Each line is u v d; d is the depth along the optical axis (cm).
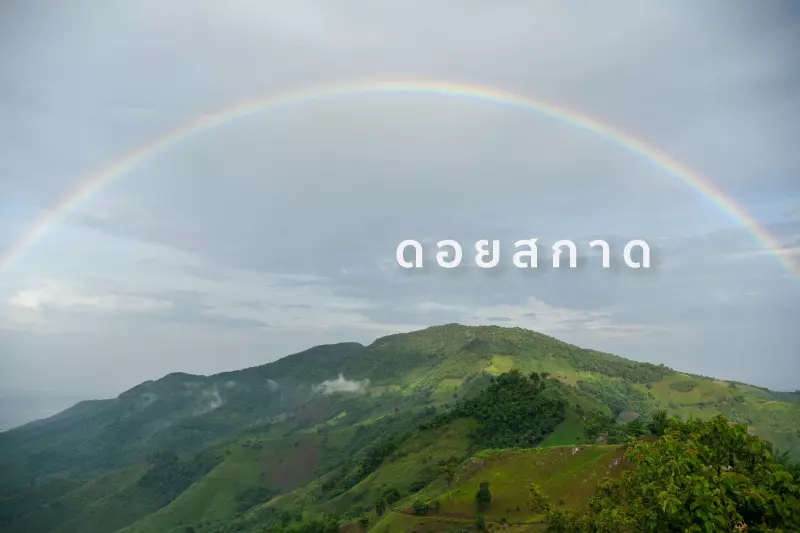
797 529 1820
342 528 16375
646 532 2027
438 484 16025
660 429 12162
